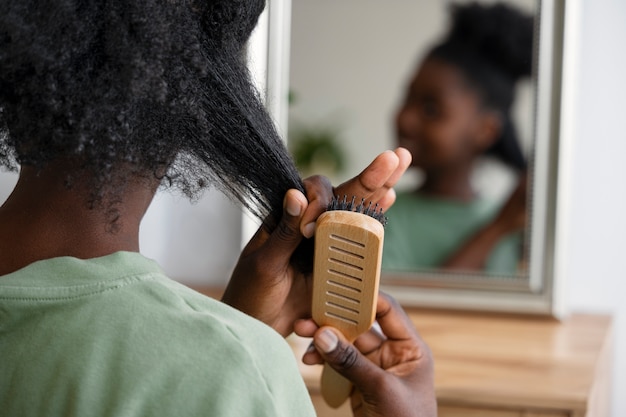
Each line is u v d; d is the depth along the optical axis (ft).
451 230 5.09
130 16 1.69
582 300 5.32
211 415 1.58
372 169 2.33
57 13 1.66
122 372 1.62
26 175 1.86
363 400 2.59
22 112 1.72
